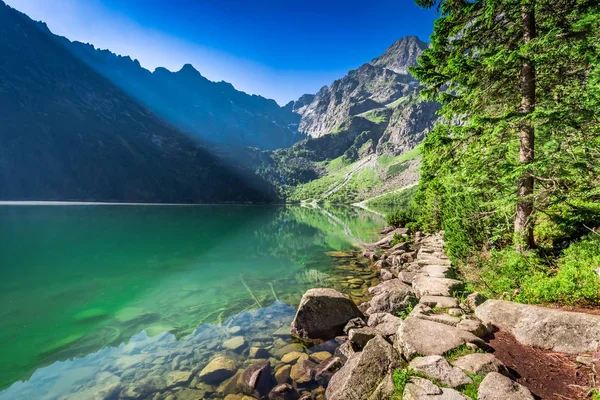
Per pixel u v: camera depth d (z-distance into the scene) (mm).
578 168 8180
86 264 19391
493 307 7008
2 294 13430
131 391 6395
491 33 10984
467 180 11062
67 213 70000
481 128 9820
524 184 9969
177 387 6496
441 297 8828
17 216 57750
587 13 8328
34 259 20656
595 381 4355
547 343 5512
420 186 29781
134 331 9555
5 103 197125
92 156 194125
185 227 44438
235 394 6152
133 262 20062
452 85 11266
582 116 8023
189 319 10508
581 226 10133
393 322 8062
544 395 4312
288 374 6781
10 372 7289
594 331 5164
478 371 4695
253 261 20797
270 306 11820
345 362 6781
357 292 13172
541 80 9805
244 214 90875
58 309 11609
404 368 5129
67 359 7852
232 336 9023
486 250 12867
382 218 75500
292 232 40812
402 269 15719
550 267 8922
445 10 11078
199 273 17359
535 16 9773
